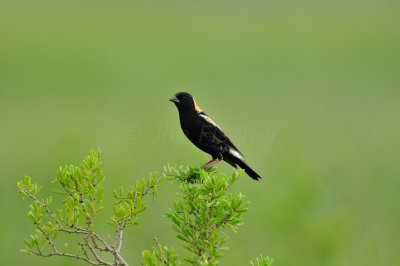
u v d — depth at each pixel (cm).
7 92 2506
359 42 4053
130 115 1969
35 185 504
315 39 4262
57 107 2175
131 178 1085
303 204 917
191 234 530
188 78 2838
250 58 3544
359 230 1055
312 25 4903
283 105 2241
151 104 2195
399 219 1131
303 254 876
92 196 510
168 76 2911
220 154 880
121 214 511
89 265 837
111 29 4694
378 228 1089
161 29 4800
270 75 2975
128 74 2970
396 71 3095
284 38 4416
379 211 1172
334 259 872
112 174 1070
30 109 2139
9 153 1463
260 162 1330
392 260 966
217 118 1842
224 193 531
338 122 1977
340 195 1080
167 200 1005
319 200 943
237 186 1163
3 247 890
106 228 967
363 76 2950
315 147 1602
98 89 2572
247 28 4881
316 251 872
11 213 1026
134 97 2369
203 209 523
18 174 1262
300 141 1559
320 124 1927
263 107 2169
